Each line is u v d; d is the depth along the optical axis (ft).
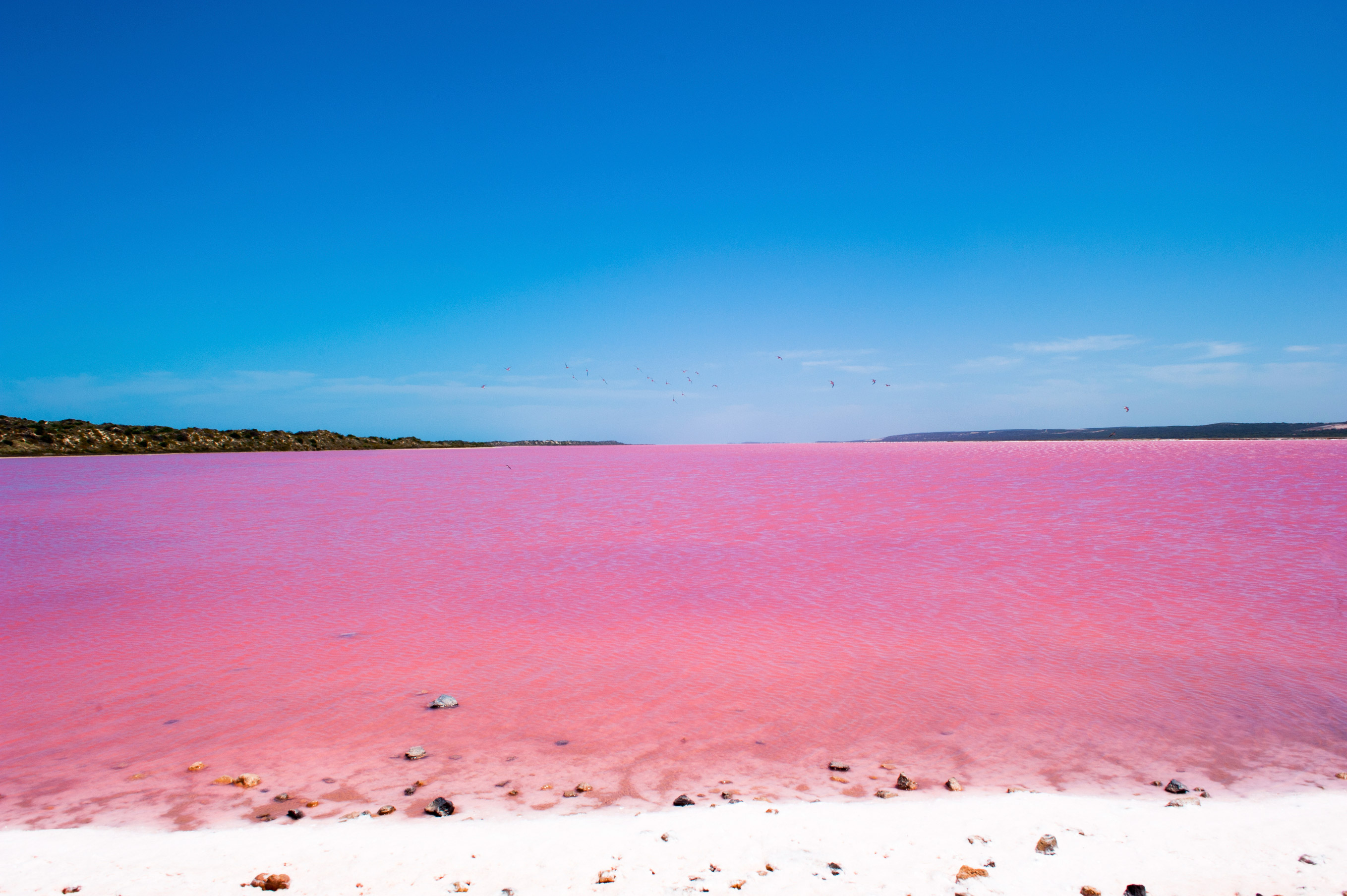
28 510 86.12
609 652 33.68
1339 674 29.43
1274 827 17.19
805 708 27.07
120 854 16.75
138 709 27.40
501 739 24.64
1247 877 14.89
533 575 49.55
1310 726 24.81
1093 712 26.32
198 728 25.64
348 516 80.18
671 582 47.09
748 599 42.63
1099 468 122.21
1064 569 48.78
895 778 21.57
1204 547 54.80
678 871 15.55
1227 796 19.98
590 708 27.30
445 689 29.32
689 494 100.48
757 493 99.04
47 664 32.45
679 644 34.76
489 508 86.53
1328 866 15.16
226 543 63.41
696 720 26.18
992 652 32.89
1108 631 35.50
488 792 20.79
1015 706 26.96
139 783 21.54
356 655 33.45
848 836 17.15
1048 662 31.53
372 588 46.39
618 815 19.20
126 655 33.58
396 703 27.94
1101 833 17.07
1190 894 14.30
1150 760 22.52
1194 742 23.72
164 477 136.26
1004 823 17.74
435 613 40.50
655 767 22.47
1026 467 130.82
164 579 49.26
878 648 33.71
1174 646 33.19
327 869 15.88
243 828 18.49
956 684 29.14
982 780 21.34
